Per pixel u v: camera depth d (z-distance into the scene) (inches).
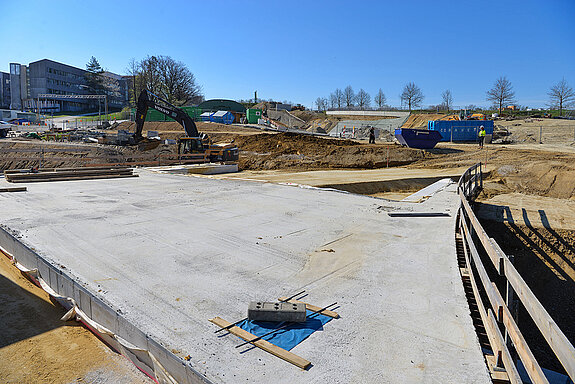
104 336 198.5
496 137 1710.1
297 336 172.4
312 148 1339.8
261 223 365.4
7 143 1738.4
